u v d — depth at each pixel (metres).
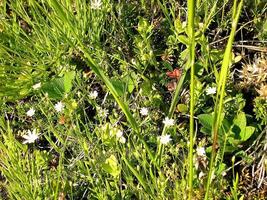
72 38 0.27
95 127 0.25
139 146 0.23
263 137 0.24
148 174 0.23
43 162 0.24
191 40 0.13
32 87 0.27
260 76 0.25
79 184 0.24
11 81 0.27
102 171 0.23
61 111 0.25
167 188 0.22
